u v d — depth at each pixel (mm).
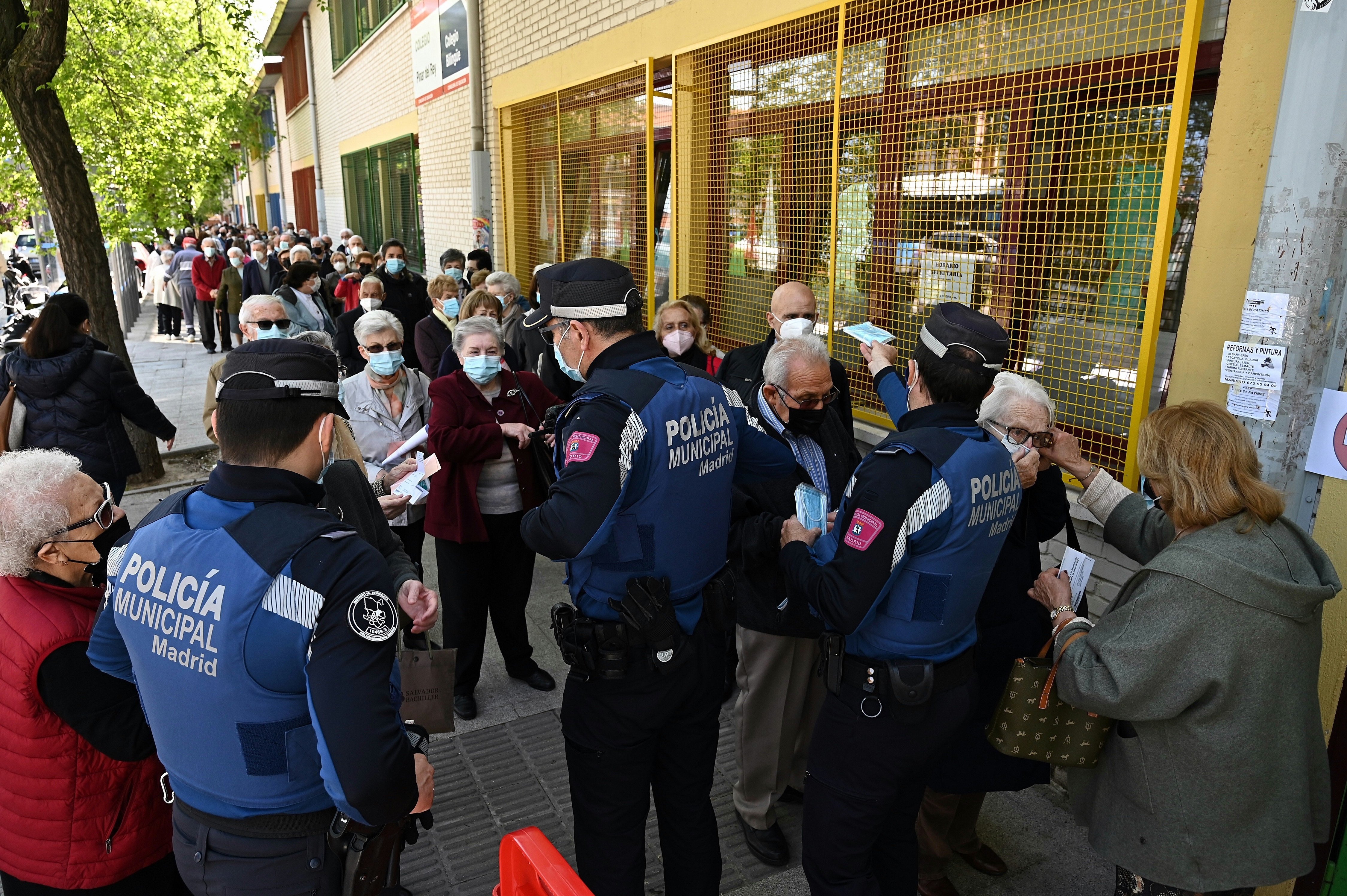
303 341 1581
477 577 3473
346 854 1532
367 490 2162
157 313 18062
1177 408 1919
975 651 2395
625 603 1942
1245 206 2434
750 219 4715
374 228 14352
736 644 2744
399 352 3453
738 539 2477
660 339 3816
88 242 6121
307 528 1410
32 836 1704
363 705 1354
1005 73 3156
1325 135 2000
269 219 32125
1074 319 3049
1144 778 1910
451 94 9305
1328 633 2227
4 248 14805
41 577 1693
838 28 3855
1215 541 1813
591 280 1977
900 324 3773
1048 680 2045
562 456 1974
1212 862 1847
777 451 2328
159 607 1412
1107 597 2980
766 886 2654
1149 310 2695
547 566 5156
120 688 1650
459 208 9469
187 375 11008
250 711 1388
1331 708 2246
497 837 2855
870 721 1985
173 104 10414
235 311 11625
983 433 1997
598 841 2123
